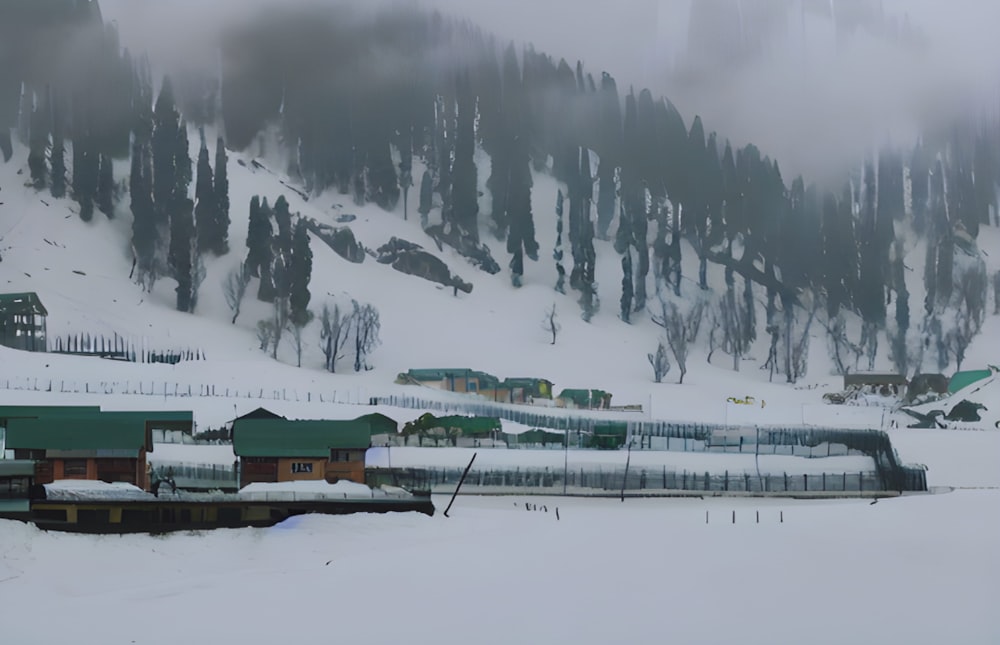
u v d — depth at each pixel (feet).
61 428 318.24
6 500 286.25
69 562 257.55
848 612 207.62
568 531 310.86
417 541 293.43
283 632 193.88
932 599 218.38
